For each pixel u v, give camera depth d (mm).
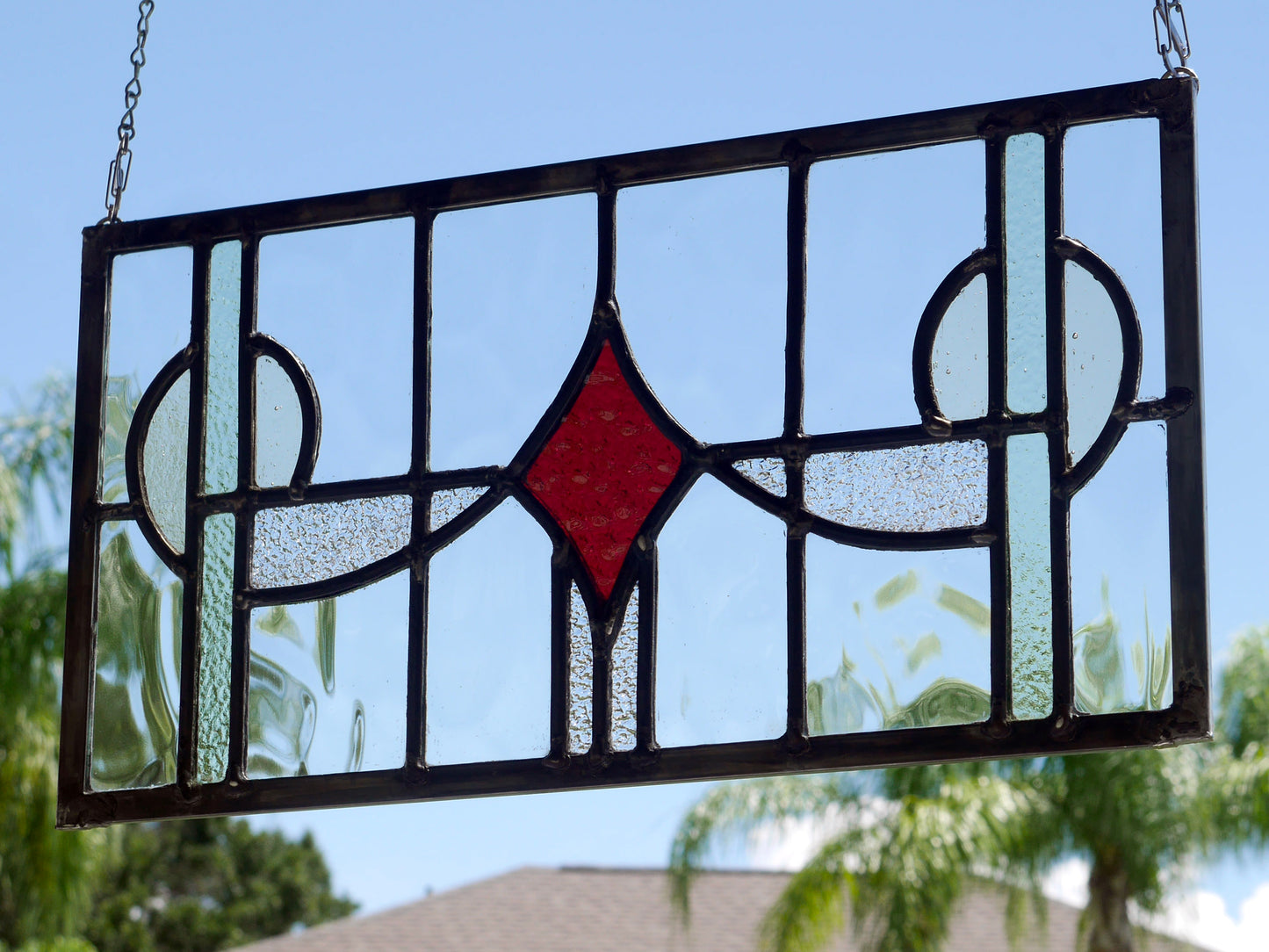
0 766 9453
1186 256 3117
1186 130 3168
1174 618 2986
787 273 3383
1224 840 10078
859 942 10055
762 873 16297
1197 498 3018
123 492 3705
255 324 3699
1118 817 10070
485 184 3594
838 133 3377
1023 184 3266
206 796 3477
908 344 3270
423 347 3574
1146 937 10273
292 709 3508
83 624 3643
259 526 3605
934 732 3076
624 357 3443
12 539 9469
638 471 3385
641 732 3232
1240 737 10586
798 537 3256
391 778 3381
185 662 3559
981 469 3182
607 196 3521
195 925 33906
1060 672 3029
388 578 3514
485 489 3479
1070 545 3094
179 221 3773
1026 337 3199
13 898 9531
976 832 10008
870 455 3260
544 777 3285
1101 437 3098
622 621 3316
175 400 3721
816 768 3131
